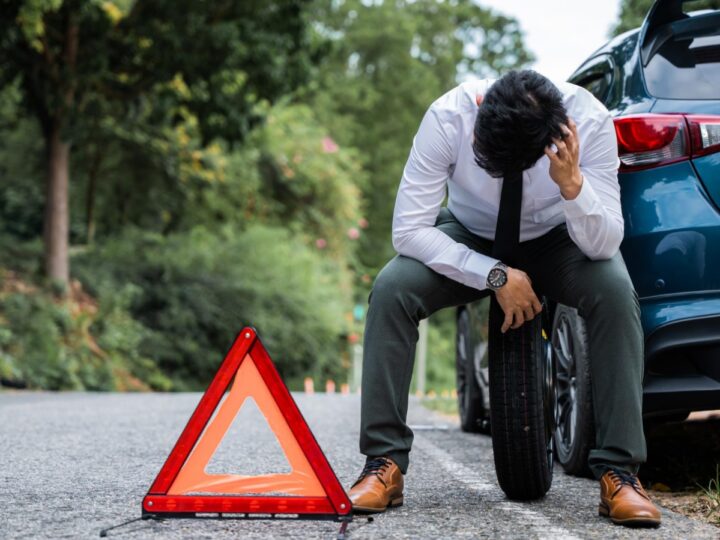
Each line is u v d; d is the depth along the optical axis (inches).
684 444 195.6
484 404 238.1
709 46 151.4
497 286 127.1
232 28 558.3
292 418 116.3
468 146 126.6
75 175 815.7
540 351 135.3
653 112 145.7
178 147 794.8
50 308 596.7
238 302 758.5
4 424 259.6
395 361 130.1
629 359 125.0
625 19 322.3
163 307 738.2
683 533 115.5
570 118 121.1
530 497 139.0
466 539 111.4
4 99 755.4
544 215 129.9
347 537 112.5
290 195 952.9
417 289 129.8
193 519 123.3
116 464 177.6
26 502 136.5
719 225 139.6
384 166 1439.5
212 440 117.0
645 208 143.3
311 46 624.4
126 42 594.6
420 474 167.2
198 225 852.0
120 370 634.8
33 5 494.3
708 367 139.5
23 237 834.8
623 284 125.6
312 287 832.9
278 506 115.2
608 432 125.0
